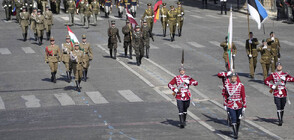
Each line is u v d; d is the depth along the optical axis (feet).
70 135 120.06
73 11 307.17
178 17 267.39
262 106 149.79
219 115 139.44
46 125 128.98
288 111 144.05
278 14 336.70
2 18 343.67
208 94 164.04
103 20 329.93
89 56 179.11
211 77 187.21
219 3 447.01
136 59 205.26
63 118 135.64
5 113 141.69
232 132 122.83
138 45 202.39
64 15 356.18
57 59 177.17
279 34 281.54
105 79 183.11
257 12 172.86
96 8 304.50
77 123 130.62
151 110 144.25
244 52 233.35
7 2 329.72
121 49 240.53
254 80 182.80
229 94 116.47
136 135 119.65
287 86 174.91
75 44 163.43
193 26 310.24
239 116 116.78
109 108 146.20
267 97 160.66
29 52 232.32
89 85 174.70
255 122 132.57
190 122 131.64
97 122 131.44
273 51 179.11
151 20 271.28
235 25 316.40
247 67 204.03
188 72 194.70
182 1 469.16
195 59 218.79
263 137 118.83
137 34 201.77
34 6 357.82
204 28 302.45
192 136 118.93
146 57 220.84
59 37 266.57
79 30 290.76
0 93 164.86
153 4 435.94
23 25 253.85
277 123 131.54
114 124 129.39
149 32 217.36
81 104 151.02
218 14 377.30
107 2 339.77
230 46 127.65
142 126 127.65
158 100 156.46
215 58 221.25
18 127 127.54
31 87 172.35
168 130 124.06
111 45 216.74
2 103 152.76
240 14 377.71
